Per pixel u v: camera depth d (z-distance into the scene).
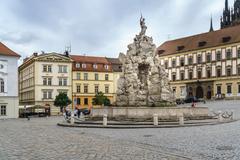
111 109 38.53
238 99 93.75
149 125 32.97
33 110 83.06
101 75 106.31
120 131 29.08
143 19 46.19
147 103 42.75
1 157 15.48
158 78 44.66
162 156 15.45
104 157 15.27
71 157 15.33
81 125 35.38
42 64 96.75
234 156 15.20
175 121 36.47
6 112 70.94
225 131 26.59
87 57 108.50
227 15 146.75
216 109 63.34
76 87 102.31
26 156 15.74
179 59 115.44
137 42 45.44
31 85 99.31
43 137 24.89
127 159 14.71
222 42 101.81
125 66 44.50
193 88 109.81
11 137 25.31
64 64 99.62
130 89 42.81
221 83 101.12
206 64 106.19
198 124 33.72
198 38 112.62
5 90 71.19
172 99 44.59
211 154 15.84
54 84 98.00
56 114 94.81
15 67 72.50
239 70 96.75
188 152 16.58
